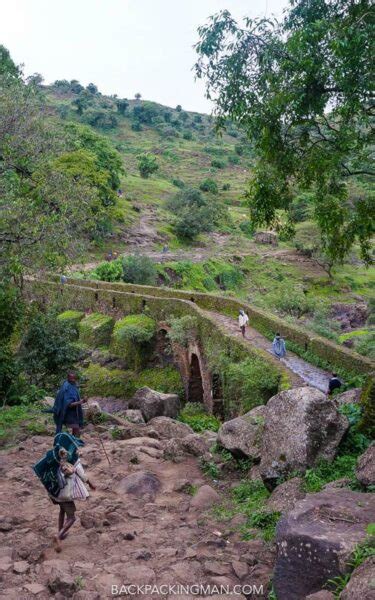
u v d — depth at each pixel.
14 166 14.70
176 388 29.20
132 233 62.31
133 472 9.96
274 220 14.09
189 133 146.12
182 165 121.56
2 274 13.92
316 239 61.62
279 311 45.53
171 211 75.94
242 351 21.14
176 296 33.22
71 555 6.64
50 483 6.88
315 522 5.43
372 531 4.96
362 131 12.10
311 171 12.59
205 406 26.20
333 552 4.93
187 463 10.65
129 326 30.39
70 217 14.41
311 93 11.46
